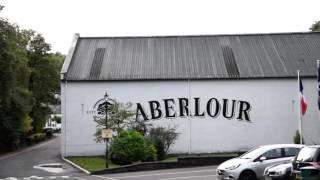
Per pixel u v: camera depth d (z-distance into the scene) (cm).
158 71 4347
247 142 4244
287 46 4747
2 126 5159
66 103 4222
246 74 4288
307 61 4462
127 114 4041
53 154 4534
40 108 7044
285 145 2183
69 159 3959
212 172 2827
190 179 2516
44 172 3062
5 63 4209
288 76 4256
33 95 6512
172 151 4203
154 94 4250
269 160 2134
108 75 4284
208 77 4250
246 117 4262
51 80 6981
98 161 3678
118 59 4556
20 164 3603
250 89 4272
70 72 4325
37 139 6806
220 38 4934
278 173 1875
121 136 3459
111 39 4969
